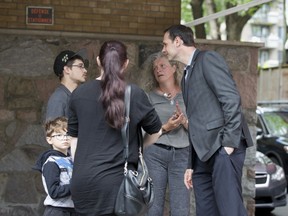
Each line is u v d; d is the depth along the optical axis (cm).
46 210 429
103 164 367
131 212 365
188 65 456
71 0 618
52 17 614
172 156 536
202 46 638
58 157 430
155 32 638
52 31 604
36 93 604
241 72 648
